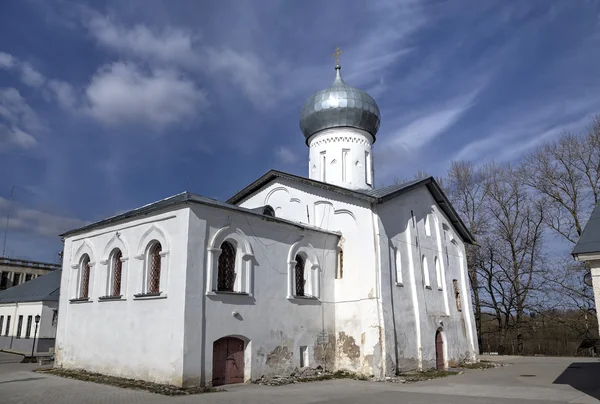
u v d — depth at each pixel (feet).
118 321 59.06
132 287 58.44
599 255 35.14
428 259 84.84
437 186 88.33
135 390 47.83
